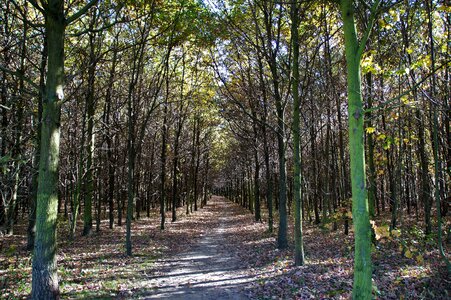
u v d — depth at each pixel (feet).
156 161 89.51
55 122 18.92
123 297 22.72
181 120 82.84
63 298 21.45
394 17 20.88
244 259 35.73
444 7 19.06
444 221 44.01
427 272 22.63
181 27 41.32
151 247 42.98
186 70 69.51
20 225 63.52
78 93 44.21
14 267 29.94
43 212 18.26
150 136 79.10
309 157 65.67
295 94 29.48
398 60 28.48
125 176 76.95
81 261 33.19
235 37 37.47
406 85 29.27
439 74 26.45
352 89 11.72
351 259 29.63
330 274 24.99
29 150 38.47
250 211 104.58
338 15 33.45
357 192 11.35
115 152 63.67
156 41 42.91
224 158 149.38
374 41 28.99
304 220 71.77
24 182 38.81
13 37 31.83
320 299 19.89
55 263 18.61
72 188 54.90
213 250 42.91
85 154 51.83
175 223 75.20
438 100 22.45
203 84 65.67
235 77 44.80
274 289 23.04
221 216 99.19
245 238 51.29
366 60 20.12
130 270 30.22
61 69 19.39
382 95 33.04
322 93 47.09
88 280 26.14
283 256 34.22
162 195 64.49
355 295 11.14
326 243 40.73
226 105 50.57
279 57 35.76
